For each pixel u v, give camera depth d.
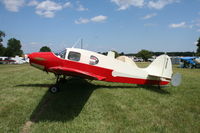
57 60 5.81
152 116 3.88
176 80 5.69
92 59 6.00
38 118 3.60
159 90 6.35
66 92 5.66
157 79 6.78
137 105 4.59
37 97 5.02
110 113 4.00
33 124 3.32
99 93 5.67
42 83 7.11
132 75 6.56
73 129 3.17
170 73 6.40
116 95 5.48
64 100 4.80
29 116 3.67
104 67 6.17
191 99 5.21
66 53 5.84
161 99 5.17
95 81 7.83
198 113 4.11
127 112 4.09
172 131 3.21
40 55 5.84
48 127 3.21
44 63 5.81
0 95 5.17
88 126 3.30
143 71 6.70
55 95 5.29
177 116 3.91
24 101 4.62
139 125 3.42
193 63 20.59
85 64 5.93
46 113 3.87
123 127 3.31
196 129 3.29
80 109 4.17
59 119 3.58
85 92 5.74
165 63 6.52
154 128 3.28
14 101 4.61
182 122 3.60
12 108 4.09
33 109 4.06
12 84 6.85
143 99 5.13
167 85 7.29
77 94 5.45
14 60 40.44
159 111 4.20
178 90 6.39
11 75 9.70
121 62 6.43
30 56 5.85
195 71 15.26
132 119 3.69
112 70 6.28
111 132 3.10
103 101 4.82
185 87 6.94
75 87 6.45
